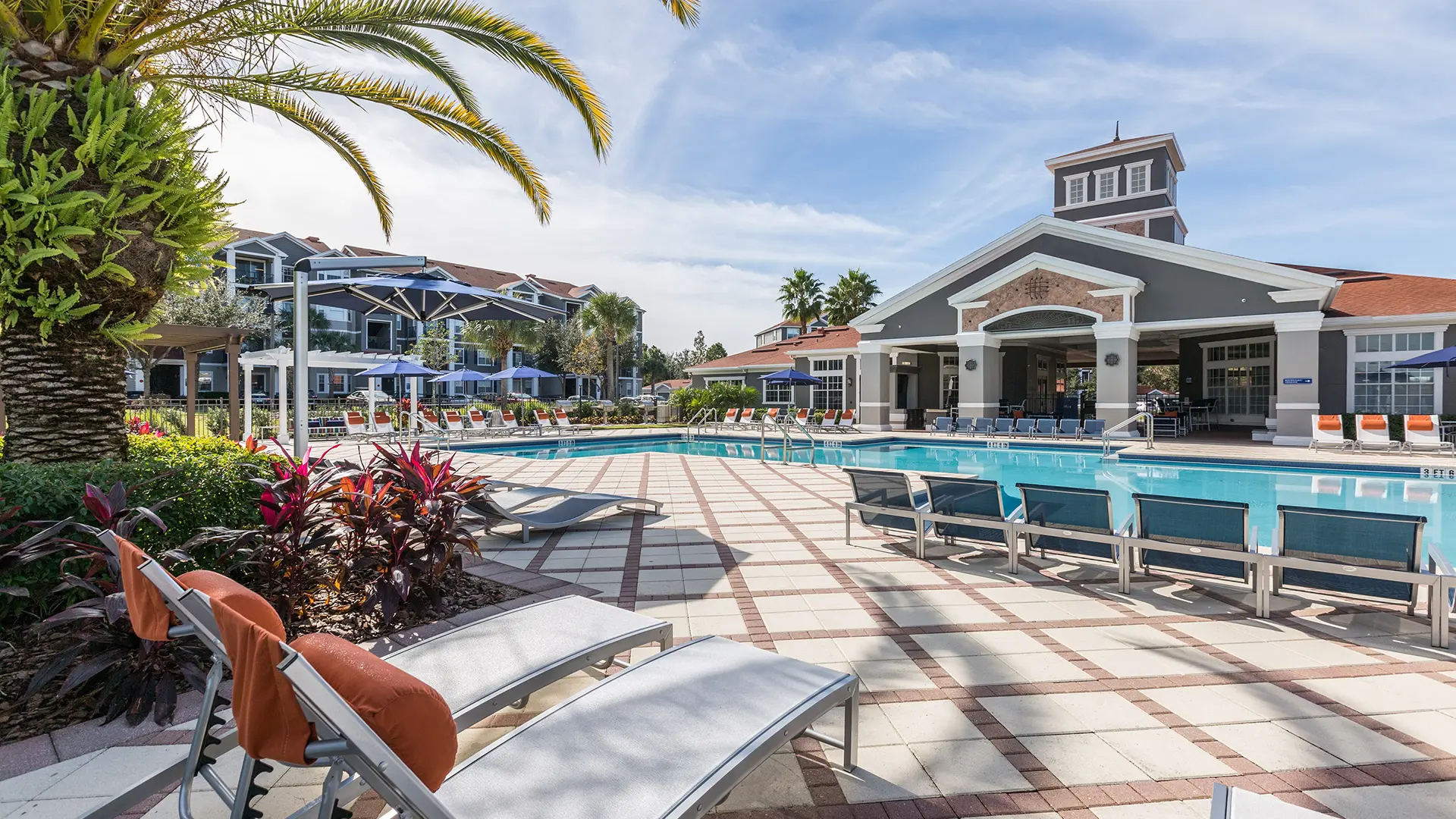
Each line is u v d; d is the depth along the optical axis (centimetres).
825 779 256
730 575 554
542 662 272
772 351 3647
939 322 2334
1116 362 1933
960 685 341
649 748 204
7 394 425
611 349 4062
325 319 4109
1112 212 2628
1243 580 467
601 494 798
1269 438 1867
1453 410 1697
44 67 421
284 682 134
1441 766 263
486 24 620
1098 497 521
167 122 457
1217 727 296
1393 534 407
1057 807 239
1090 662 371
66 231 390
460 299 1105
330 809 146
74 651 291
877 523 670
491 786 185
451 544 461
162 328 755
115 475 384
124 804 191
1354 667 361
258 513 426
